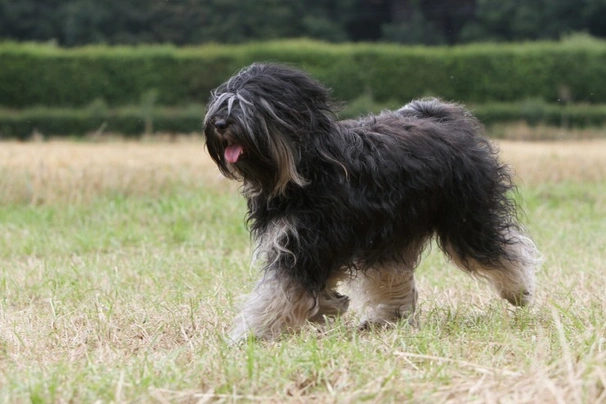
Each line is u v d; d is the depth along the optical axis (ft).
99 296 33.45
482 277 30.58
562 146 111.96
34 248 47.26
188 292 34.01
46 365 23.04
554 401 18.70
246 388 20.48
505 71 156.56
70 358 24.44
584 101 157.48
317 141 25.50
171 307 31.32
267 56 152.66
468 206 28.81
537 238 50.16
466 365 21.49
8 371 22.41
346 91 153.07
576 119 150.10
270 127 24.38
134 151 92.79
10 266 42.37
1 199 62.69
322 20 194.59
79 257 44.27
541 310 30.14
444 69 155.43
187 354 24.02
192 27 182.80
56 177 65.31
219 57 153.79
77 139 132.36
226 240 49.78
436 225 29.09
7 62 149.59
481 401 18.93
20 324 28.89
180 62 153.79
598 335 23.25
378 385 19.92
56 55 151.53
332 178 25.70
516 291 30.86
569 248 46.29
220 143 24.90
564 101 155.33
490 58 156.25
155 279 36.70
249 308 26.32
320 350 22.91
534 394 19.06
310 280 25.94
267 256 26.09
